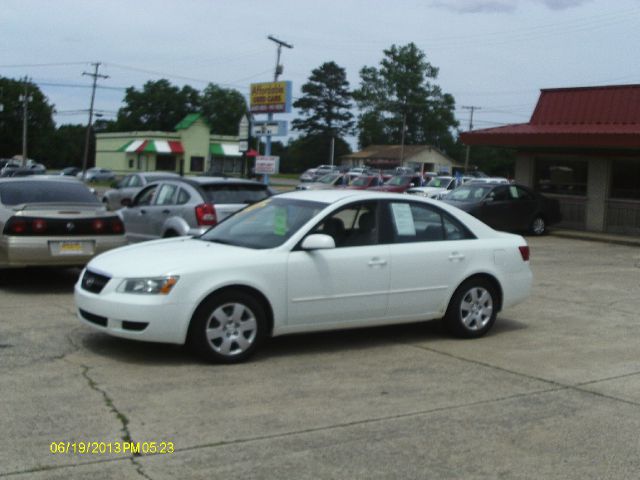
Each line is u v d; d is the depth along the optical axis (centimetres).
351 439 505
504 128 2448
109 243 1034
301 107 10981
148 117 10006
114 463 453
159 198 1254
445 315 801
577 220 2328
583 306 1041
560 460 480
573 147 2275
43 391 580
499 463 473
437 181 3169
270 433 511
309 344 766
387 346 770
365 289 737
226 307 672
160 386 604
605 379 670
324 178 3769
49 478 429
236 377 637
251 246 719
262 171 3638
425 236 787
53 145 9744
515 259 839
